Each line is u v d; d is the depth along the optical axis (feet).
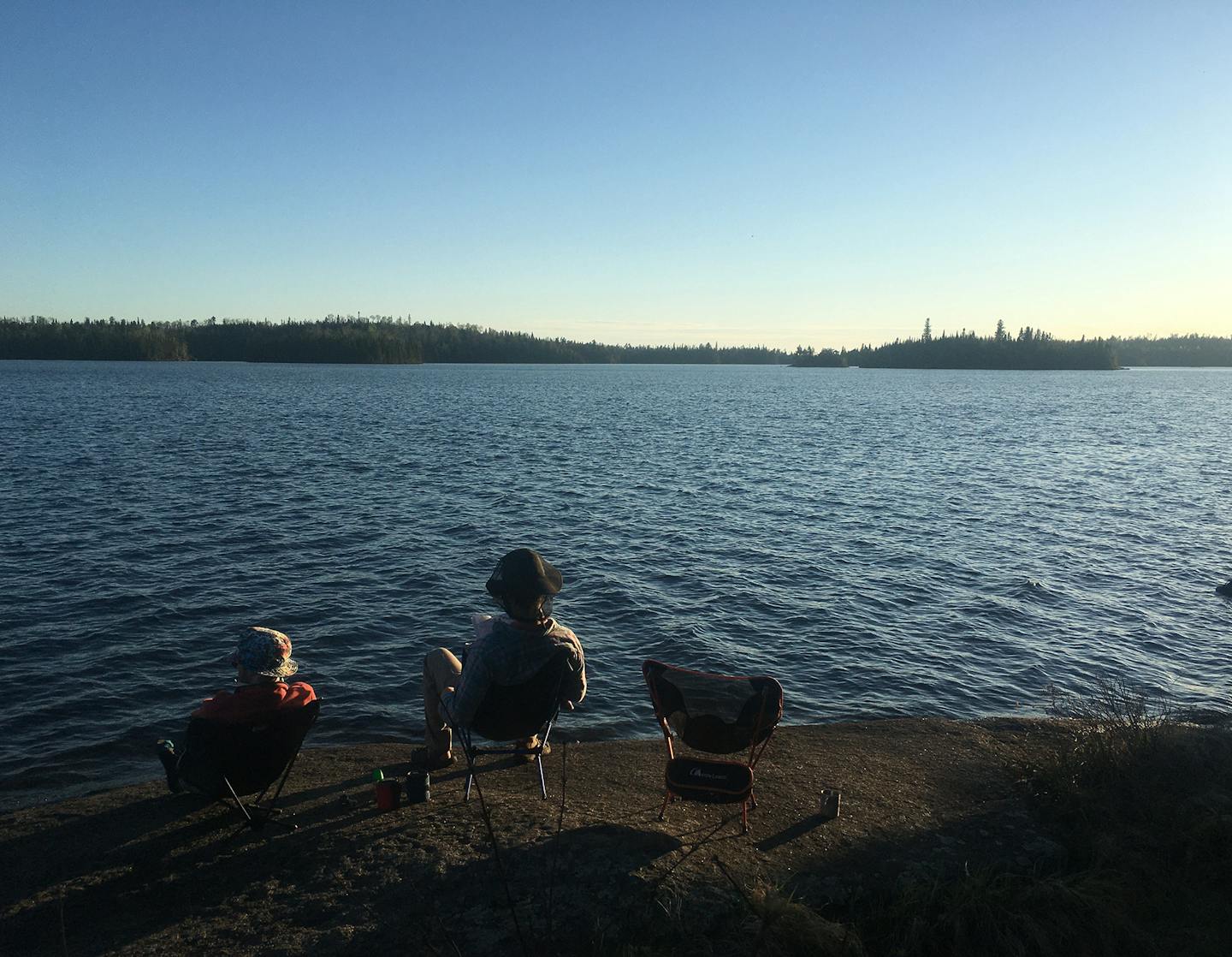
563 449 103.45
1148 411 212.23
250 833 13.76
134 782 20.70
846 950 10.66
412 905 11.38
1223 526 59.67
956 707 28.12
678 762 13.51
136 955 10.48
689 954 10.57
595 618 36.09
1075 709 20.74
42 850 13.26
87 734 23.48
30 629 32.12
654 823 13.80
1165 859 13.10
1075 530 57.41
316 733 24.13
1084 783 15.34
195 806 14.84
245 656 13.82
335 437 110.42
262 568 42.16
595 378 496.64
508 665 13.12
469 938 10.69
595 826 13.51
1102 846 13.07
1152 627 36.86
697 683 13.88
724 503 65.62
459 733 13.75
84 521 51.85
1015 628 36.24
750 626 35.73
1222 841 13.24
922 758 17.87
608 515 59.36
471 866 12.17
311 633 32.94
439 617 35.40
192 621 33.71
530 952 10.42
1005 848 13.33
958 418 180.34
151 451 88.94
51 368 445.37
